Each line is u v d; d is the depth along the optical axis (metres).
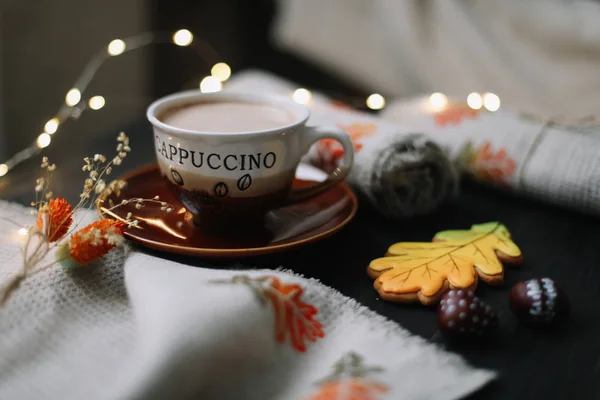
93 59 1.18
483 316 0.40
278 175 0.48
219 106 0.52
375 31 1.17
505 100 0.96
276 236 0.48
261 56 1.38
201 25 1.34
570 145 0.55
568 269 0.48
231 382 0.37
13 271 0.43
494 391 0.38
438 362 0.38
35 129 1.13
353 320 0.41
